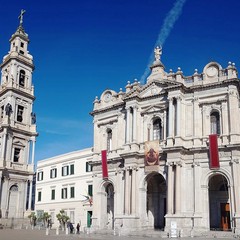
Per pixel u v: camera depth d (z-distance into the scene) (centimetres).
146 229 5134
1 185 6844
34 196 9162
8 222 6762
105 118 6141
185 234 4444
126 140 5516
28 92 7750
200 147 4775
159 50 5775
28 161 7450
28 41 8094
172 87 5081
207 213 4609
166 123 5253
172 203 4725
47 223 7350
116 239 4175
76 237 4575
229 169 4562
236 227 4281
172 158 4825
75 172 7712
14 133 7275
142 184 5234
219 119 4903
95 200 5844
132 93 5634
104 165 5734
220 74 4991
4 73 7944
